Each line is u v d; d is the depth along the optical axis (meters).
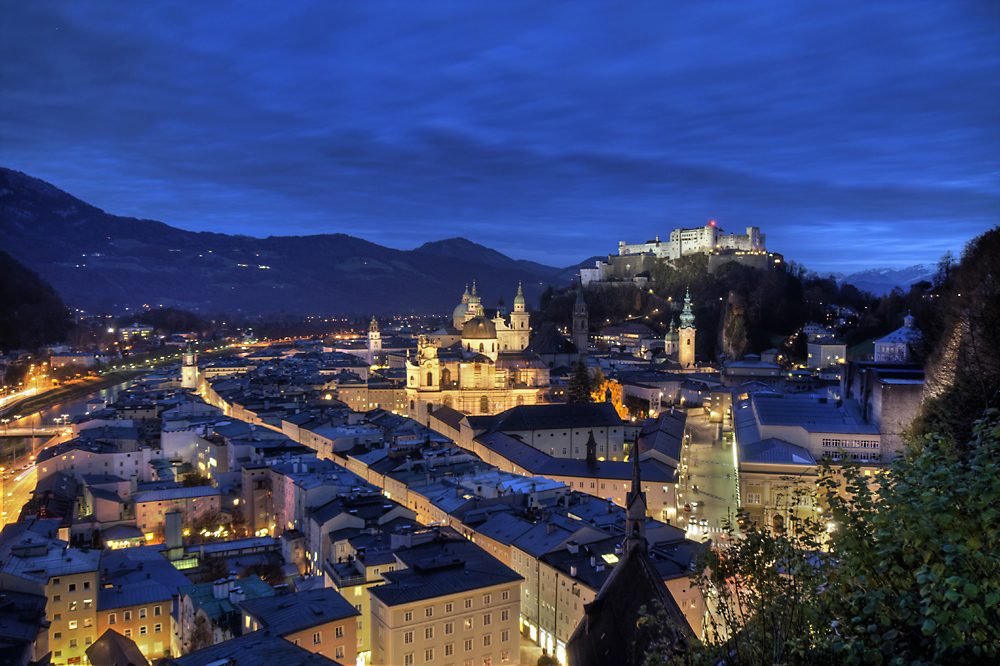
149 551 157.75
